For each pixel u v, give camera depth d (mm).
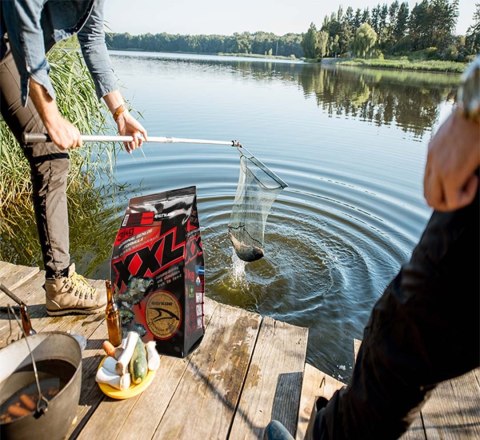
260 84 15523
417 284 654
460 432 1426
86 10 1596
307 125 7922
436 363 664
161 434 1313
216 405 1432
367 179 4980
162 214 1684
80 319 1847
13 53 1339
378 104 11031
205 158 5457
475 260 578
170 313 1623
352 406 822
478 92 481
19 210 3971
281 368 1615
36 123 1589
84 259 3229
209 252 3340
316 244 3514
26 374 1312
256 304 2777
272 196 2572
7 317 1836
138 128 2025
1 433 1059
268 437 1197
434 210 676
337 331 2576
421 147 6496
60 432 1173
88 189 4395
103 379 1436
